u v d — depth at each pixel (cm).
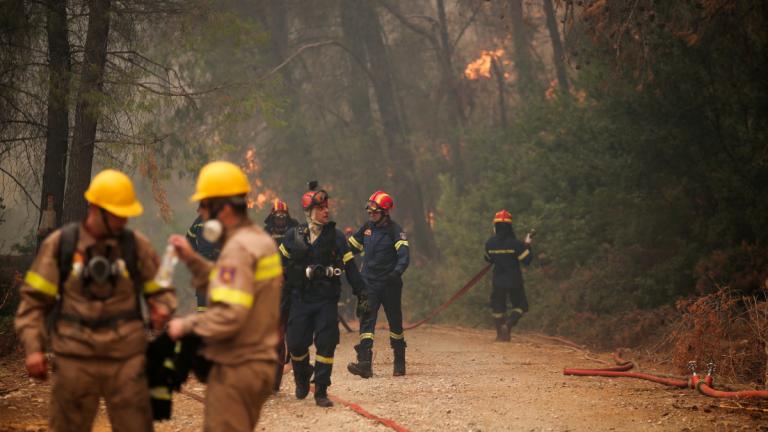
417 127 2653
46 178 1189
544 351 1245
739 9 1151
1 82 1159
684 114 1271
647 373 936
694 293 1227
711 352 926
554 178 1598
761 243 1147
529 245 1389
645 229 1359
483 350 1259
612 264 1418
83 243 404
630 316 1280
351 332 1521
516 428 652
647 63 1233
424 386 864
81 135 1165
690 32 1144
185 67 1634
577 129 1526
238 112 1408
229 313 383
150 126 1293
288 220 1009
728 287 1020
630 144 1317
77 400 405
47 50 1195
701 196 1284
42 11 1141
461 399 779
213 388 399
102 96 1141
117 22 1283
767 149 1106
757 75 1162
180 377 414
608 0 1220
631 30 1226
